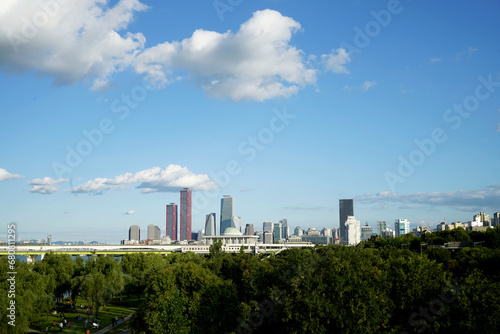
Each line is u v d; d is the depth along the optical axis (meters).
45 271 168.75
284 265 154.25
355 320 84.06
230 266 165.88
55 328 133.75
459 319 80.19
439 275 99.31
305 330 84.31
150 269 195.88
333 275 92.62
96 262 187.12
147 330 106.31
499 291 82.62
